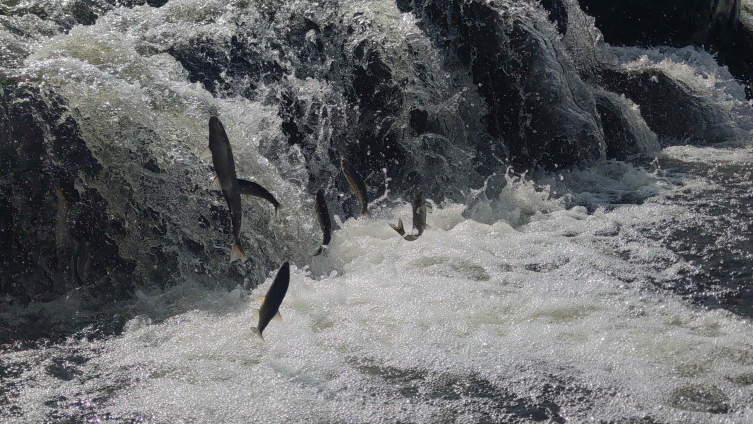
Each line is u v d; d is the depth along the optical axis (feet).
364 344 14.43
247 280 17.85
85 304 16.57
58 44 20.13
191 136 18.84
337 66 24.02
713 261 18.92
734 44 43.29
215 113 19.76
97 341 14.87
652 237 20.58
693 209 22.91
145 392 12.85
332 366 13.64
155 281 17.40
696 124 33.40
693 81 35.40
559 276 17.79
